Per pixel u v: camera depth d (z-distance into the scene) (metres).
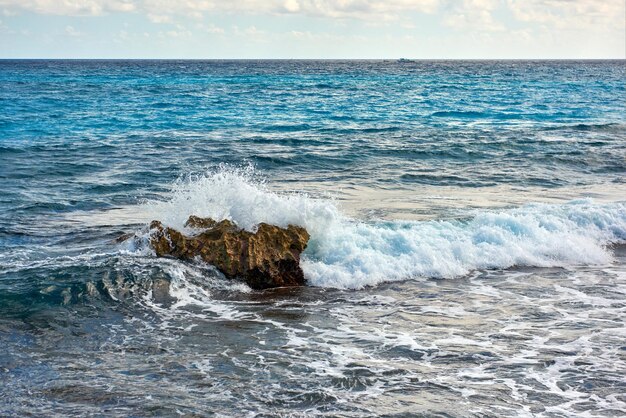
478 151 25.89
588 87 75.00
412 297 10.57
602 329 9.19
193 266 10.95
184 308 9.80
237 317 9.54
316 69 149.88
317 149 26.20
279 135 30.94
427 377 7.64
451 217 14.92
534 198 17.66
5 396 7.01
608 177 21.38
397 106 48.47
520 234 13.02
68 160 22.84
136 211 15.98
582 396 7.22
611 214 14.34
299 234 11.71
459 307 10.09
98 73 113.31
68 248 12.39
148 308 9.70
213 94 58.59
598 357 8.23
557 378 7.64
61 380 7.42
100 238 13.23
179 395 7.12
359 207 16.09
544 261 12.41
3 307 9.35
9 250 12.28
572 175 21.64
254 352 8.30
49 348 8.30
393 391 7.29
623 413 6.87
